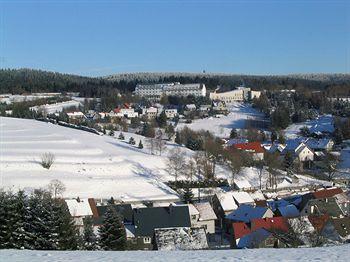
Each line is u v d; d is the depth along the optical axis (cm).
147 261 2572
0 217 5309
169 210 8438
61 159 14850
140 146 17850
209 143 16762
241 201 10362
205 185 13338
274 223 7438
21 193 6234
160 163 15500
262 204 9806
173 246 6669
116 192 12412
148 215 8225
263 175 14462
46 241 5350
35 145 16175
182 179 14038
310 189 12644
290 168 15625
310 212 9138
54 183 11562
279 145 18188
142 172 14538
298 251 2897
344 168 16125
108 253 2966
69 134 18925
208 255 2784
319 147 18512
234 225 7506
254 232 7062
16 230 5341
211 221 9275
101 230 6116
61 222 5512
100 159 15212
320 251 2866
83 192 12150
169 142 19912
